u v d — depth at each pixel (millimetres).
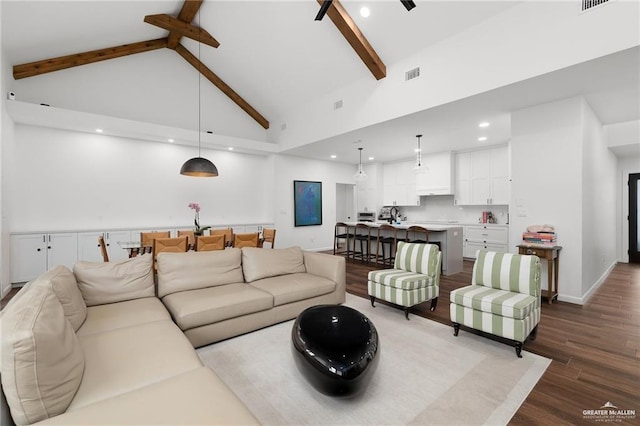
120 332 1893
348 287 4527
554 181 3764
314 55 4910
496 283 2893
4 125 3975
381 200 8898
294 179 7789
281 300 2967
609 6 2635
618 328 2920
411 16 3727
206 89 6543
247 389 1966
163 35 5453
